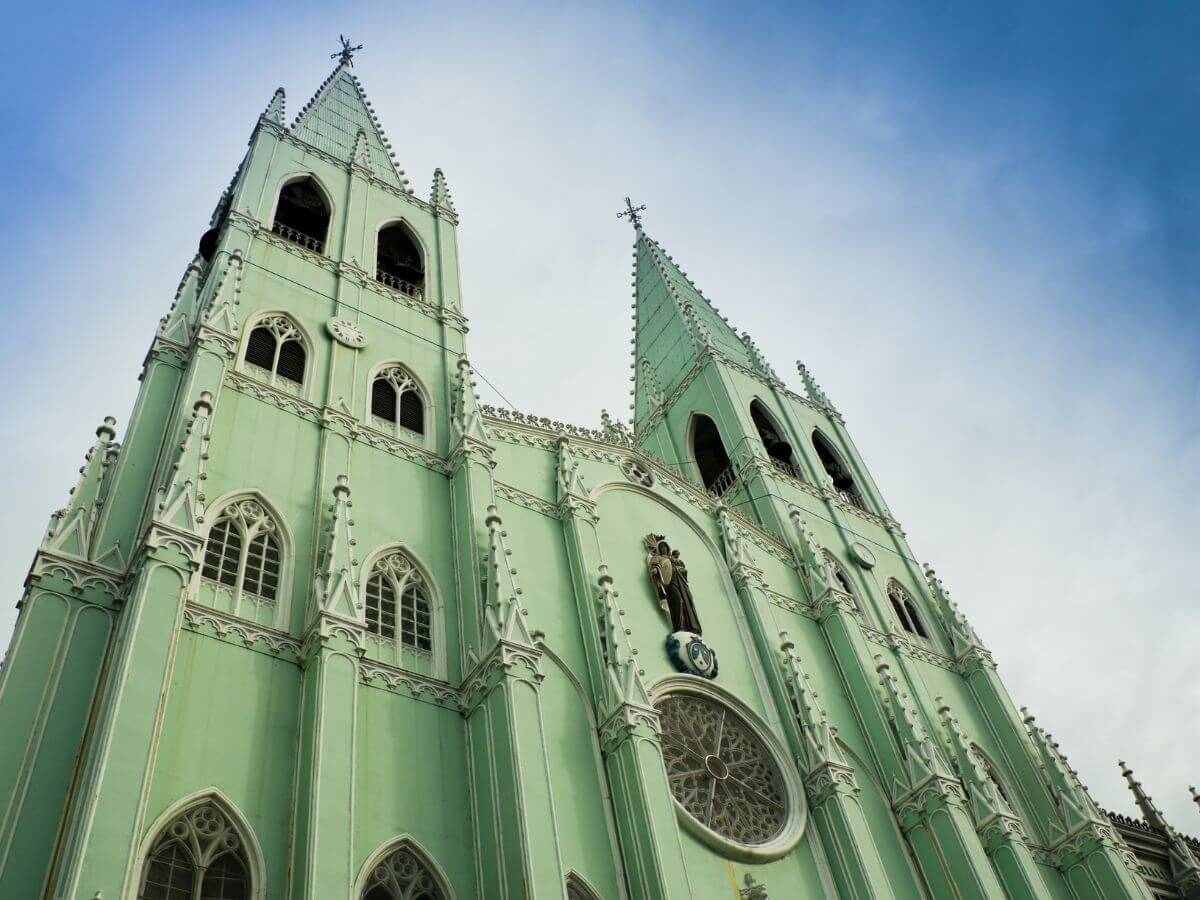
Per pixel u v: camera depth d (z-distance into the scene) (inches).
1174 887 1888.5
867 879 1234.6
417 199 1908.2
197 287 1352.1
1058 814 1636.3
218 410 1172.5
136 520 981.8
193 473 987.9
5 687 792.3
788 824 1296.8
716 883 1152.8
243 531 1075.3
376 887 888.3
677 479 1756.9
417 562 1197.1
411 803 952.9
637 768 1085.8
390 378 1449.3
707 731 1343.5
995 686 1841.8
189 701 888.9
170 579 883.4
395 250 1813.5
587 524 1429.6
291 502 1143.0
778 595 1708.9
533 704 1024.2
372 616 1106.1
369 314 1524.4
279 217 1644.9
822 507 2089.1
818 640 1683.1
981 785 1497.3
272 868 826.2
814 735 1389.0
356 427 1300.4
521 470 1488.7
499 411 1555.1
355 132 2032.5
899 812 1439.5
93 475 992.2
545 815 937.5
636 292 2883.9
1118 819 1895.9
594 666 1226.0
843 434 2442.2
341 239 1637.6
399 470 1302.9
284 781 888.9
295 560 1080.2
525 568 1320.1
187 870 794.8
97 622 880.3
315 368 1355.8
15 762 757.3
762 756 1375.5
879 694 1579.7
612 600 1273.4
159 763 829.8
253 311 1366.9
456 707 1065.5
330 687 938.7
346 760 893.2
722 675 1449.3
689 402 2329.0
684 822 1186.6
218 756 869.2
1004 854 1414.9
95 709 821.2
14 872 705.0
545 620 1263.5
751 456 2049.7
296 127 1882.4
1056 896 1534.2
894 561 2102.6
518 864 893.8
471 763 1018.7
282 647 986.7
